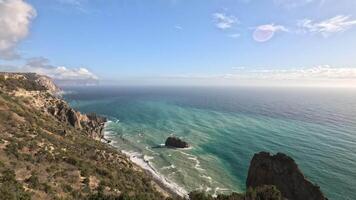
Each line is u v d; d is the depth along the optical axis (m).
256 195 40.00
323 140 96.88
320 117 148.62
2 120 56.22
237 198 38.59
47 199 29.64
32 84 106.62
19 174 34.69
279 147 89.81
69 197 32.03
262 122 135.88
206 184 63.34
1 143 43.19
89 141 76.81
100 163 54.03
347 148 85.81
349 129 114.25
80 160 48.06
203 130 118.56
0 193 26.77
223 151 87.44
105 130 120.19
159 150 89.50
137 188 46.34
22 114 66.44
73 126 100.88
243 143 96.31
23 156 41.06
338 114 160.12
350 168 68.81
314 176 64.56
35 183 32.56
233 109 189.00
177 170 71.75
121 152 84.56
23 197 27.48
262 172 57.44
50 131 65.31
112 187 40.56
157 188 54.66
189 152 87.06
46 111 93.75
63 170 40.94
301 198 51.31
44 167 39.69
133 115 163.00
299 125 126.19
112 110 186.25
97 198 33.22
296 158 77.75
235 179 66.25
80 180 39.34
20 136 49.53
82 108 197.88
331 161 74.31
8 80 94.56
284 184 53.78
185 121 141.12
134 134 112.25
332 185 59.59
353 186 58.75
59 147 52.75
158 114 166.50
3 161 37.25
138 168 67.81
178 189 60.16
